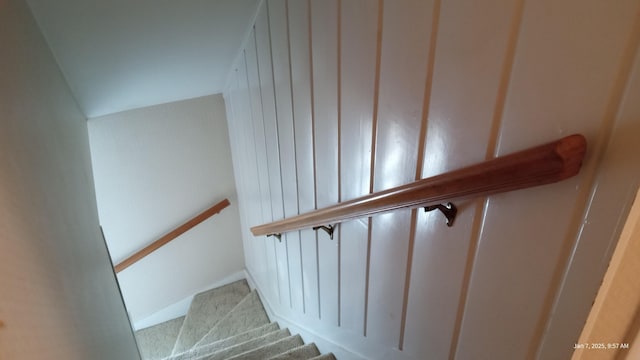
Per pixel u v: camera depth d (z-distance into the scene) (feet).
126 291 10.80
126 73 6.49
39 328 2.04
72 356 2.56
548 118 1.94
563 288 2.04
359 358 5.00
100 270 5.27
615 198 1.68
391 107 3.23
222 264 12.06
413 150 3.08
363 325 4.72
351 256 4.65
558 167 1.72
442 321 3.22
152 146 9.75
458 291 2.95
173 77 7.75
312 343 6.51
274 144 6.50
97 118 8.90
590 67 1.70
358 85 3.63
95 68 5.88
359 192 4.07
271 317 9.87
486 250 2.57
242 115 8.43
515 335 2.47
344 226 4.65
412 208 3.17
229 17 5.82
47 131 3.78
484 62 2.27
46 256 2.64
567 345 2.09
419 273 3.41
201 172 10.60
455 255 2.90
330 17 3.83
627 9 1.52
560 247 2.02
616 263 1.56
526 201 2.17
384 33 3.11
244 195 10.23
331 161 4.52
